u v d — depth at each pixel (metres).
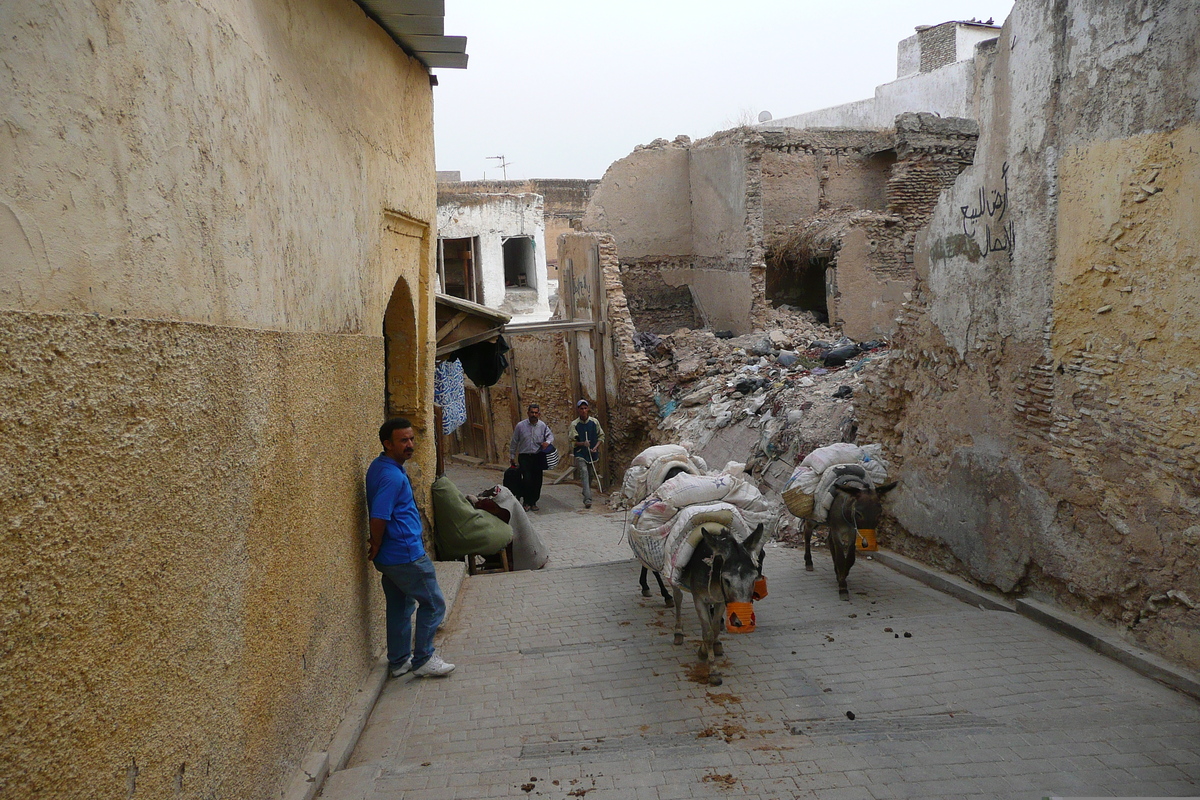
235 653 3.26
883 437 9.71
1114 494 6.18
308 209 4.52
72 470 2.18
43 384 2.06
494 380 11.92
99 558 2.30
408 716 5.29
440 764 4.53
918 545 8.95
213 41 3.22
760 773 4.30
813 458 8.30
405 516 5.55
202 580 2.95
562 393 19.94
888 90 27.69
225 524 3.16
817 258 18.86
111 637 2.36
